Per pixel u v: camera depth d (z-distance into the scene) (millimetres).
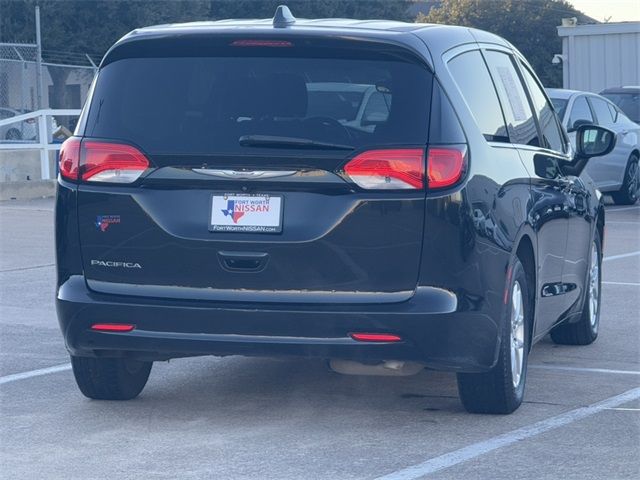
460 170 6727
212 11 53875
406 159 6684
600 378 8734
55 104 35469
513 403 7461
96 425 7273
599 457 6512
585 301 9836
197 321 6828
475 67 7520
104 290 7031
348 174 6695
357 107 6801
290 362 9195
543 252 8039
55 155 25953
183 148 6891
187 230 6855
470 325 6777
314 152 6727
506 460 6449
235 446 6766
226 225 6809
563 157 9039
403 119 6762
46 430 7152
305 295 6742
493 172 7094
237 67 6973
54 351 9648
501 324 7059
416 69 6840
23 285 13133
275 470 6273
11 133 30672
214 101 6949
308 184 6715
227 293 6812
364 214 6680
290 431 7098
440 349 6727
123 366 7727
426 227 6668
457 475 6160
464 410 7617
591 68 34750
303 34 6867
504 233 7082
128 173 6973
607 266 15188
